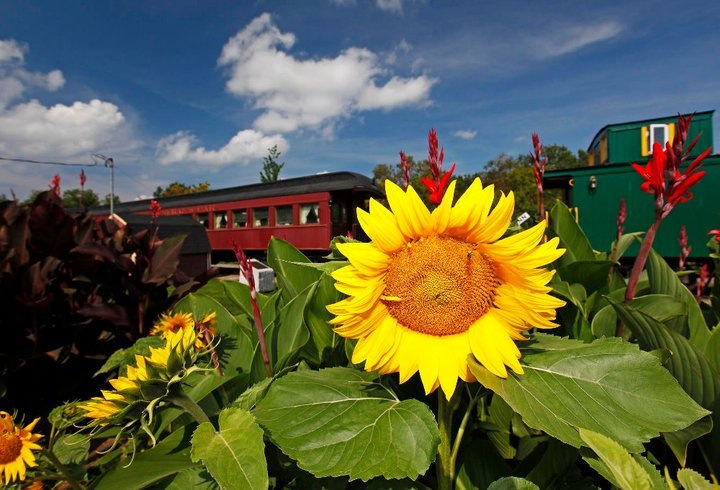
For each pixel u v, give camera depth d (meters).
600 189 9.98
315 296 1.59
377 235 1.07
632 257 9.52
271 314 1.83
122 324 3.12
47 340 3.09
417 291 1.07
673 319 1.52
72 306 3.29
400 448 0.96
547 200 13.72
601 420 0.95
